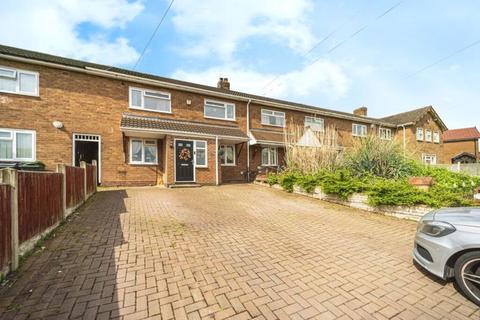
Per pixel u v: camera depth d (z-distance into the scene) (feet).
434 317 8.11
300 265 11.75
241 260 12.12
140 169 39.55
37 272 10.36
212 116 48.67
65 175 18.24
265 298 8.94
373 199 22.80
